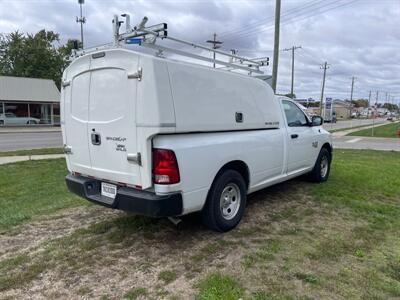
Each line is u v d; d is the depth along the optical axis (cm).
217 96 409
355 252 385
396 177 784
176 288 312
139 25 383
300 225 465
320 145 675
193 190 377
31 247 404
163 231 441
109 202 392
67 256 378
